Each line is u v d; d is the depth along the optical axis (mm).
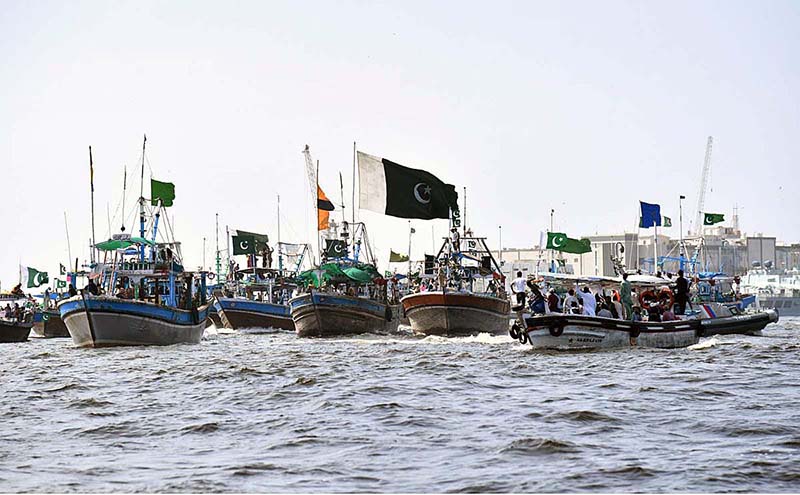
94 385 83750
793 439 51188
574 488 41844
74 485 43531
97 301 126688
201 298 153750
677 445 50469
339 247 178250
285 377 86812
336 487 42656
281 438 54625
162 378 88562
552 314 103250
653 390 71625
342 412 63594
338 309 155875
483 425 57500
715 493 40938
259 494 41656
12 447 53031
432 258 185750
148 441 54625
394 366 95875
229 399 72125
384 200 145250
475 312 148125
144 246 141125
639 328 105125
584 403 65500
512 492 41375
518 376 83562
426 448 50812
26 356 119562
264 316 195125
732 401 65812
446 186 151625
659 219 188500
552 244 193750
